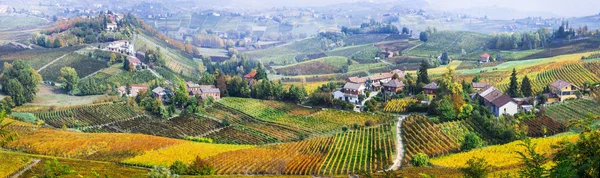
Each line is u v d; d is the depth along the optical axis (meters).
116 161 104.44
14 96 187.25
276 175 92.00
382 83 196.00
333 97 179.12
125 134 133.25
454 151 110.25
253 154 110.12
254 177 88.81
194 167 91.25
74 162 91.12
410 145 112.06
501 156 97.81
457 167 92.12
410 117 138.62
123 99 195.88
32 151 110.12
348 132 131.00
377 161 101.19
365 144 116.62
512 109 140.38
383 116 148.62
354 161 102.50
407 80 190.88
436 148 109.50
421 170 87.00
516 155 96.88
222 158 106.12
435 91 168.50
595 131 31.23
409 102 157.25
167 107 179.38
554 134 120.69
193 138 141.00
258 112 172.12
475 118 131.88
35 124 151.00
